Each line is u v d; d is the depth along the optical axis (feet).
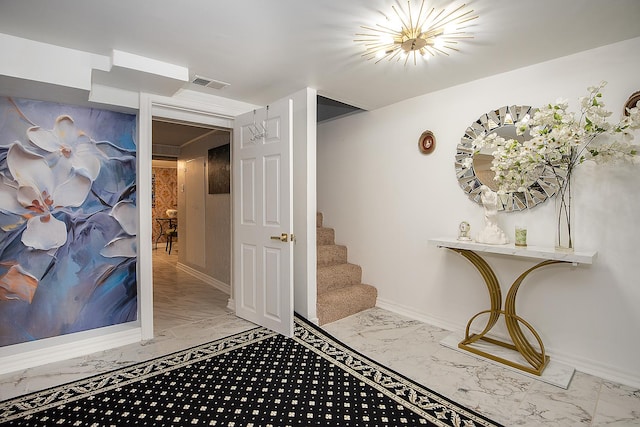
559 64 7.73
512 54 7.54
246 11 5.72
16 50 6.61
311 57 7.63
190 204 17.84
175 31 6.43
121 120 9.30
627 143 6.36
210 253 15.71
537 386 6.88
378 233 11.96
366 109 12.04
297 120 10.16
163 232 30.48
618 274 7.06
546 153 7.06
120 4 5.49
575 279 7.61
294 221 10.57
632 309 6.91
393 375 7.29
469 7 5.63
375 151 11.97
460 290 9.70
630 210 6.91
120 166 9.30
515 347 8.27
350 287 12.05
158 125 14.03
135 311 9.64
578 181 7.52
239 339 9.07
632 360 6.91
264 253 9.74
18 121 7.90
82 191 8.75
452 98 9.67
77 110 8.63
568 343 7.73
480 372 7.43
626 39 6.84
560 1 5.47
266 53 7.42
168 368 7.52
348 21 6.07
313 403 6.28
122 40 6.80
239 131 10.49
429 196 10.36
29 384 6.85
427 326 10.18
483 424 5.71
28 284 8.11
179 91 9.55
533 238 8.25
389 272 11.62
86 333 8.68
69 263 8.62
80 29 6.33
